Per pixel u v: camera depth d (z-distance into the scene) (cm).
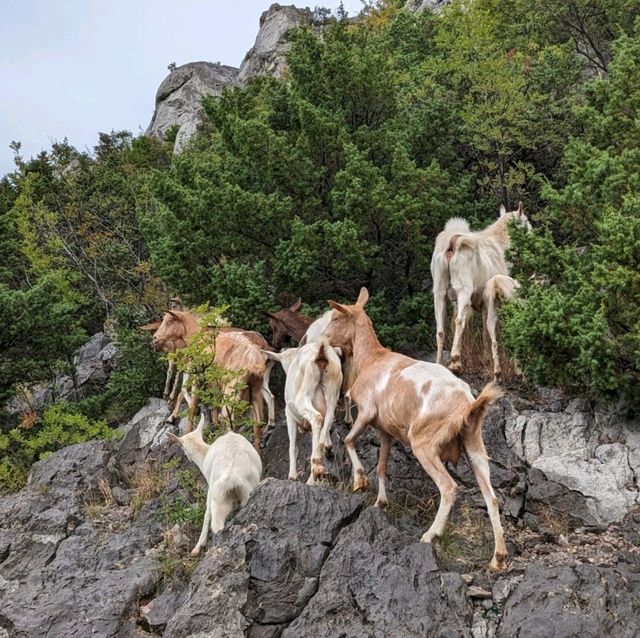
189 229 1525
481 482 843
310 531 892
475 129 1617
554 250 1114
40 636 947
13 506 1223
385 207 1381
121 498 1202
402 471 1032
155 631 916
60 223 2353
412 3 3134
